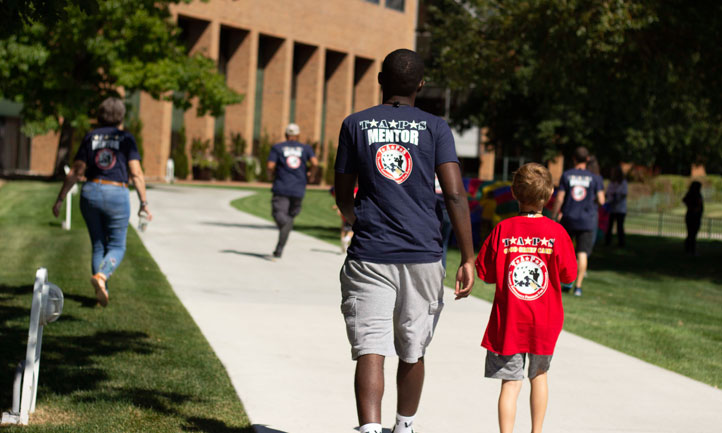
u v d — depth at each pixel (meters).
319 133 65.12
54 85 34.69
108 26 36.19
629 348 8.91
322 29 63.88
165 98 39.06
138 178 9.10
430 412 6.03
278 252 14.85
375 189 4.50
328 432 5.40
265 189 51.00
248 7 57.69
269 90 62.22
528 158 76.88
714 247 26.56
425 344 4.65
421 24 73.62
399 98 4.64
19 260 12.52
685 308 13.07
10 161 50.84
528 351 5.07
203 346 7.64
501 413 5.07
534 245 5.12
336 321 9.33
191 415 5.56
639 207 44.66
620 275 17.89
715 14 19.08
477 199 21.92
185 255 14.55
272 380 6.64
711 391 7.08
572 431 5.76
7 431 5.01
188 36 55.97
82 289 10.17
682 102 23.58
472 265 4.58
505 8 22.91
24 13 5.96
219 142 57.75
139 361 6.92
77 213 21.42
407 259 4.45
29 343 5.29
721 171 70.31
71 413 5.46
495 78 26.56
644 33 19.98
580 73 21.39
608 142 45.75
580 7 19.16
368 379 4.42
